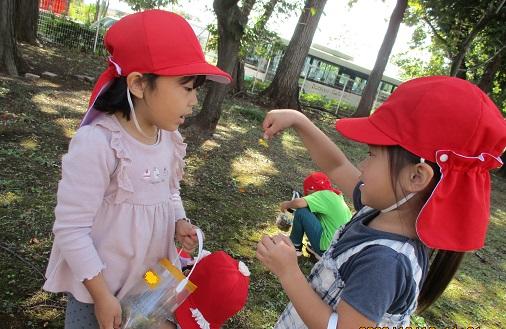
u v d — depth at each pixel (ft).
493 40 41.73
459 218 3.76
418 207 4.06
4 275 7.94
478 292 13.50
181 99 4.82
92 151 4.64
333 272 4.40
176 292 5.24
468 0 40.11
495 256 17.56
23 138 14.76
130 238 5.06
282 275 4.36
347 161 6.07
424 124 3.80
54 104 20.02
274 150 24.16
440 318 11.21
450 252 4.42
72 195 4.60
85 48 41.27
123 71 4.71
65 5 52.60
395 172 3.97
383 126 4.04
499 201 30.42
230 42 20.94
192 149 19.56
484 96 3.97
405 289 3.93
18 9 34.99
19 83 22.16
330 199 11.47
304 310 4.21
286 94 45.14
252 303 9.36
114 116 4.92
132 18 4.81
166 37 4.66
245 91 46.16
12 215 9.86
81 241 4.65
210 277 5.78
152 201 5.18
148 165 5.07
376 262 3.91
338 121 4.54
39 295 7.70
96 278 4.76
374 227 4.33
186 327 5.59
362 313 3.80
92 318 5.30
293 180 19.31
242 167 19.16
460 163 3.72
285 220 13.01
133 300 5.24
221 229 12.36
